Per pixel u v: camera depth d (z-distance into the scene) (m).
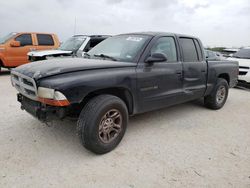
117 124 3.38
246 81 8.68
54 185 2.56
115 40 4.39
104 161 3.08
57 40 11.28
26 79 3.13
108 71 3.25
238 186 2.68
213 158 3.28
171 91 4.20
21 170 2.79
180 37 4.55
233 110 5.78
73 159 3.09
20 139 3.57
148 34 4.12
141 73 3.60
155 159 3.18
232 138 4.01
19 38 10.20
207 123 4.71
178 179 2.76
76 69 3.02
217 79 5.46
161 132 4.11
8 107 5.07
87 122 3.01
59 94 2.78
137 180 2.71
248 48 10.18
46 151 3.26
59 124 4.18
